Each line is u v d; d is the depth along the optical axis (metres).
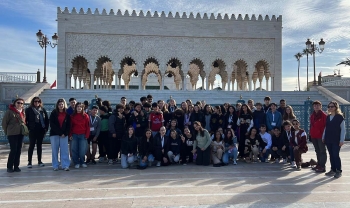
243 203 6.26
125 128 10.84
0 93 27.14
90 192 7.09
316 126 9.67
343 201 6.42
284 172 9.52
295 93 27.98
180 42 36.72
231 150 10.88
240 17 37.34
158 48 36.41
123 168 10.07
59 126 9.67
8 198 6.62
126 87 51.84
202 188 7.46
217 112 11.98
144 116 11.05
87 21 35.19
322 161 9.56
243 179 8.48
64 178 8.56
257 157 11.49
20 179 8.42
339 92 29.53
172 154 10.57
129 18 35.78
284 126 11.10
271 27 37.72
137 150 10.49
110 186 7.66
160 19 36.25
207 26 36.91
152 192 7.09
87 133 10.27
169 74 56.66
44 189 7.36
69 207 6.01
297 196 6.79
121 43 35.91
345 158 12.16
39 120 10.26
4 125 9.22
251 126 11.69
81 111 10.16
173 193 7.00
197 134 10.76
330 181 8.33
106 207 6.00
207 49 37.06
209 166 10.50
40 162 10.41
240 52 37.50
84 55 35.34
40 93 25.42
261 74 42.53
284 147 10.97
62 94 25.78
